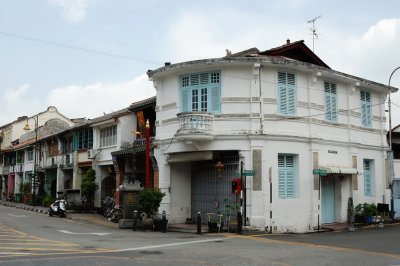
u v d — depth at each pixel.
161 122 22.30
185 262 10.73
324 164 21.89
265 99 20.39
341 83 23.67
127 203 21.70
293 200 20.47
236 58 20.00
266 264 10.59
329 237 17.27
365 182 25.02
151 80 22.88
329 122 22.50
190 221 22.34
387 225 23.12
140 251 12.71
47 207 36.75
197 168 22.41
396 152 28.88
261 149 19.84
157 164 22.45
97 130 31.11
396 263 10.84
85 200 30.89
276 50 22.42
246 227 19.09
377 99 26.30
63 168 36.19
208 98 20.84
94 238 16.59
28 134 48.97
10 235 17.42
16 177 50.47
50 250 12.95
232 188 19.31
